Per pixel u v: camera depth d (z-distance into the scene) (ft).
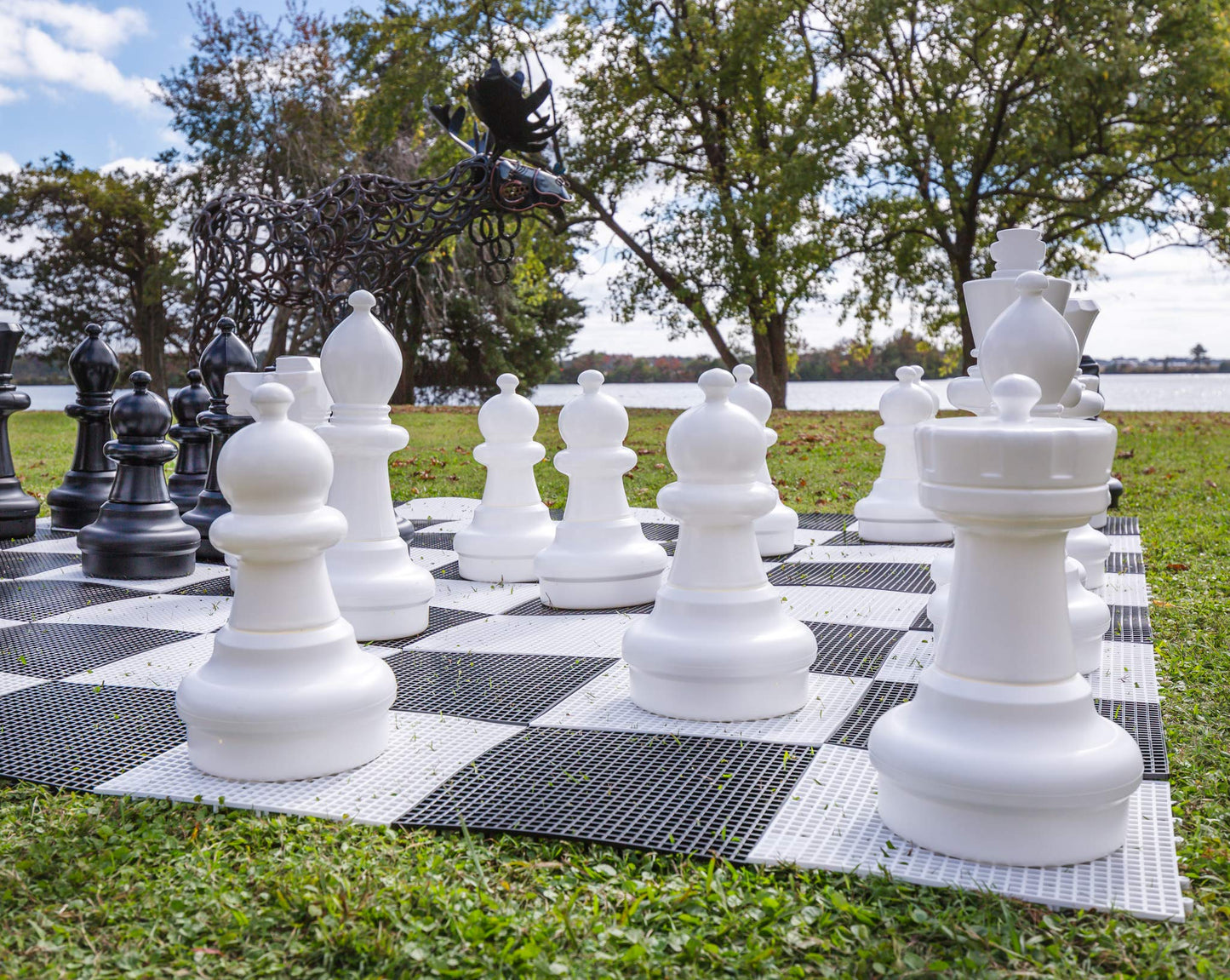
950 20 50.16
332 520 6.95
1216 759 7.07
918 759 5.56
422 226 15.98
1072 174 52.26
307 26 73.56
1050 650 5.61
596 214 60.44
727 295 56.39
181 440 16.17
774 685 7.88
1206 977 4.45
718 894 5.12
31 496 16.47
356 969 4.60
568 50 59.47
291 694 6.65
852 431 35.68
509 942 4.72
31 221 83.97
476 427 38.37
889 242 56.95
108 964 4.66
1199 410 56.39
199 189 76.84
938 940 4.78
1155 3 48.65
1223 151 49.47
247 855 5.67
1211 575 12.64
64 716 7.96
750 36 53.42
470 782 6.64
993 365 7.91
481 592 12.50
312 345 76.43
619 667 9.30
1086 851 5.43
